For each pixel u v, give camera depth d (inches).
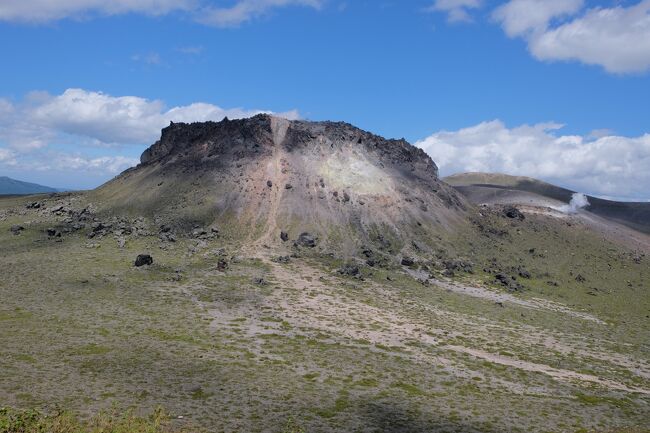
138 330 3676.2
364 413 2484.0
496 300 6102.4
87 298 4461.1
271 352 3469.5
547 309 5959.6
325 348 3676.2
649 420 2719.0
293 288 5585.6
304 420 2308.1
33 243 6589.6
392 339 4124.0
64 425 1760.6
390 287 6107.3
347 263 6889.8
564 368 3745.1
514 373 3467.0
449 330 4579.2
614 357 4224.9
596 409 2854.3
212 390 2618.1
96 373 2716.5
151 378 2711.6
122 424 1945.1
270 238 7495.1
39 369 2682.1
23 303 4109.3
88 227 7470.5
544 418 2620.6
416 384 3056.1
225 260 6294.3
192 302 4694.9
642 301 6825.8
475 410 2669.8
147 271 5639.8
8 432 1541.6
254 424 2202.3
